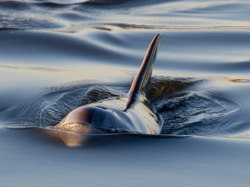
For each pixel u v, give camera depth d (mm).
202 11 54281
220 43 36844
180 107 20438
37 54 31125
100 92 22297
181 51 34469
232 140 13688
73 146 11383
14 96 20609
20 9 52031
